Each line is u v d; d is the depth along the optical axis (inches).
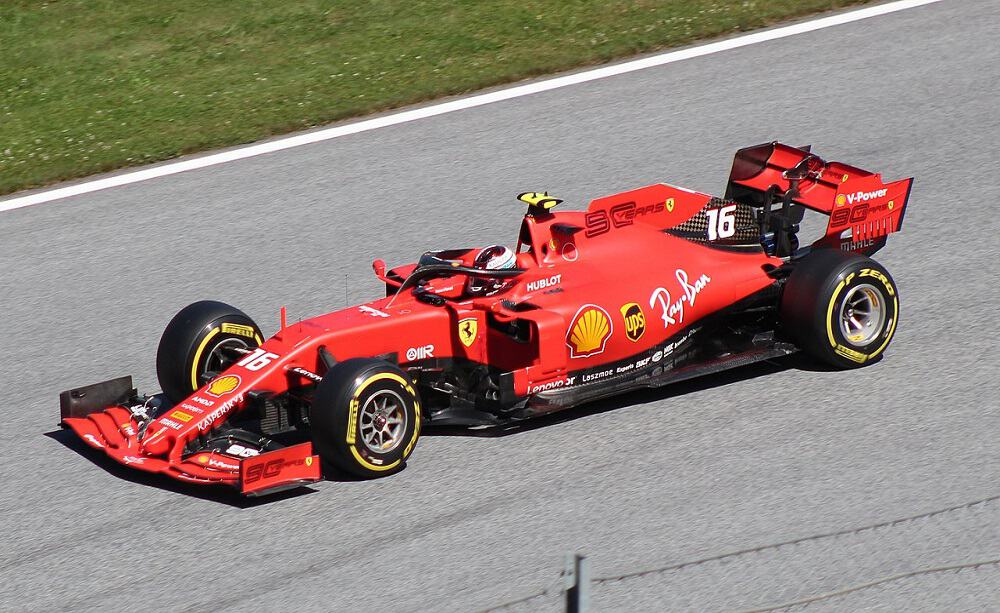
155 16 2522.1
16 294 1637.6
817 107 2038.6
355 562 1055.6
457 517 1114.1
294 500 1152.2
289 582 1032.8
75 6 2564.0
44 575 1064.2
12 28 2485.2
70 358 1473.9
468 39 2379.4
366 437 1176.2
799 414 1258.6
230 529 1111.0
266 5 2551.7
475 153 1977.1
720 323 1371.8
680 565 964.6
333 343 1231.5
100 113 2176.4
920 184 1770.4
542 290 1296.8
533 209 1318.9
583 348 1272.1
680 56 2266.2
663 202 1364.4
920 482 1130.7
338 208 1830.7
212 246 1740.9
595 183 1846.7
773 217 1444.4
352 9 2524.6
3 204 1900.8
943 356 1353.3
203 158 2015.3
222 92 2230.6
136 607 1013.2
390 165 1956.2
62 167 1995.6
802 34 2319.1
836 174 1459.2
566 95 2155.5
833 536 1052.5
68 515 1151.0
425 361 1275.8
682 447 1210.6
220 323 1286.9
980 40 2239.2
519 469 1187.3
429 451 1229.7
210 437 1209.4
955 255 1578.5
